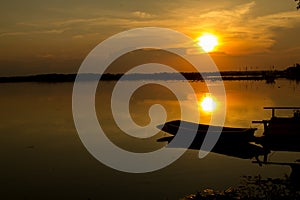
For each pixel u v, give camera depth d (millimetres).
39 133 23141
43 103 44750
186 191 11273
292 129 16875
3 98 57094
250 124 24031
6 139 21406
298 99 40875
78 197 11172
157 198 10773
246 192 10055
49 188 12141
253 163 14477
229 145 17297
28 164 15383
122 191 11523
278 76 117375
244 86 78625
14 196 11500
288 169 13336
